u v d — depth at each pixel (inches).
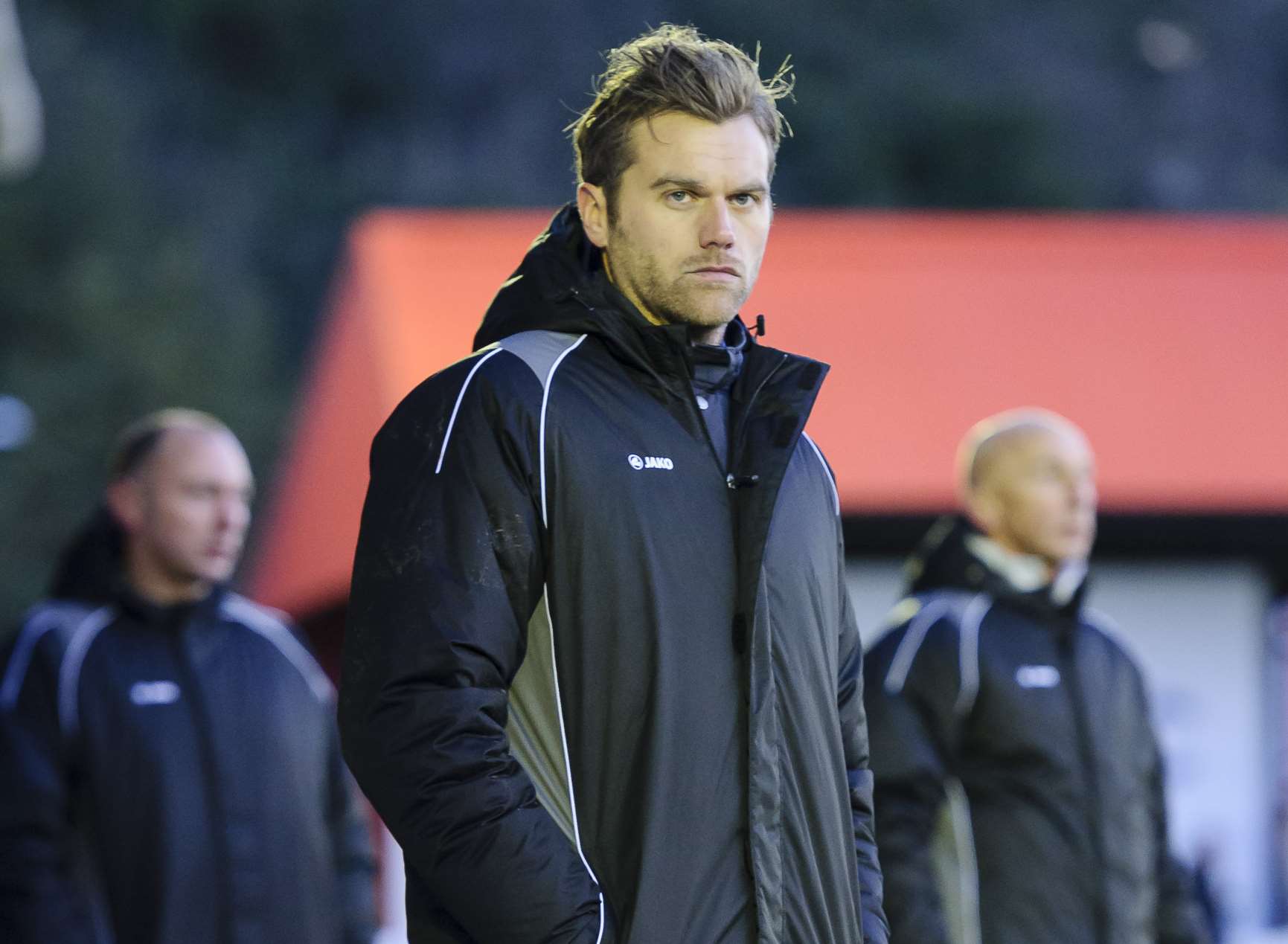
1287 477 1149.7
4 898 498.0
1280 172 5910.4
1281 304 1311.5
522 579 271.9
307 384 1598.2
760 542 280.7
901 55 5639.8
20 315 4131.4
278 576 1421.0
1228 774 1129.4
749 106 289.3
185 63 5536.4
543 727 273.4
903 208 5285.4
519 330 295.4
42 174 4409.5
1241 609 1140.5
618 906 266.2
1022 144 5374.0
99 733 514.0
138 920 508.4
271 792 534.6
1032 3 6003.9
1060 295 1301.7
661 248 284.7
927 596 542.0
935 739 510.9
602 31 5748.0
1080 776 515.5
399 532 272.1
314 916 540.1
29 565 3681.1
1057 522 540.4
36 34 4874.5
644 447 280.7
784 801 279.1
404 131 5556.1
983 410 1178.6
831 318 1248.2
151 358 3983.8
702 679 273.7
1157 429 1183.6
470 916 257.9
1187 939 539.2
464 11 5718.5
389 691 264.7
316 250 5049.2
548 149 5506.9
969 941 504.4
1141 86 5984.3
